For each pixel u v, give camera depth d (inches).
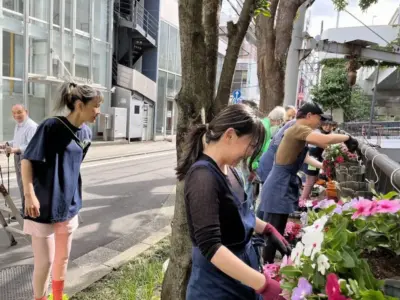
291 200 124.0
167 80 815.7
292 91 299.1
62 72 525.7
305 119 122.5
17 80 466.3
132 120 671.1
